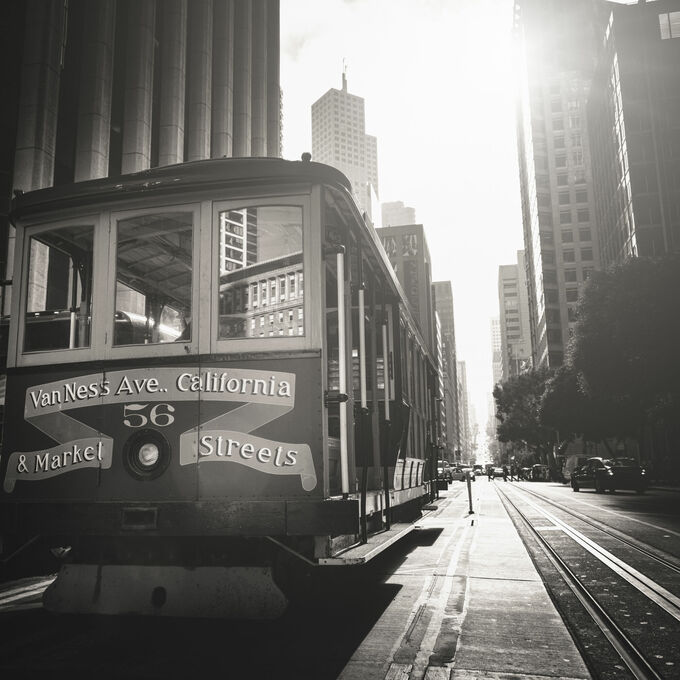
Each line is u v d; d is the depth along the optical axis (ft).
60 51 93.35
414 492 34.30
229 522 16.46
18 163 87.20
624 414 136.05
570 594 23.53
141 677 14.11
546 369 238.48
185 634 17.92
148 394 17.72
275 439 16.88
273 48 171.94
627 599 22.53
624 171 212.43
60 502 17.44
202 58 129.90
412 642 17.12
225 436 17.11
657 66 209.87
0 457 18.66
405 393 31.24
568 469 170.50
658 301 92.17
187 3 130.41
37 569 18.62
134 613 16.55
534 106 339.36
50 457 18.16
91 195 18.98
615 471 101.96
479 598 22.95
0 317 21.13
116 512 16.97
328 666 14.96
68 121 97.86
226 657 15.65
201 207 18.37
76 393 18.29
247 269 17.85
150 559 17.29
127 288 18.56
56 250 19.57
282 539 16.84
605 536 41.57
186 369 17.63
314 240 17.66
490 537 42.06
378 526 23.30
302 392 16.99
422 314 421.18
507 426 248.93
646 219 201.26
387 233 433.07
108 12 102.22
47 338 19.07
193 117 127.65
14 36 90.89
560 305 317.42
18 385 18.93
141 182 18.60
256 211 18.10
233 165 18.17
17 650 16.28
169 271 18.28
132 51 108.47
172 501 16.90
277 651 16.21
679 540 39.11
